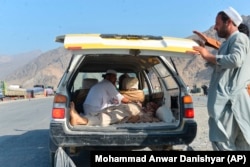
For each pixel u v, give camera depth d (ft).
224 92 13.78
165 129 16.74
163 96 20.53
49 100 118.32
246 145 14.14
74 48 15.23
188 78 341.82
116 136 16.22
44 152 26.00
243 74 13.65
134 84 21.94
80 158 22.29
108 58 21.62
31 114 60.49
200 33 15.99
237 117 13.60
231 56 13.28
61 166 15.96
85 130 16.30
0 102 113.70
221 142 13.96
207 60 13.97
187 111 16.92
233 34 13.98
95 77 24.52
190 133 16.75
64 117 16.24
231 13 14.05
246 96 13.65
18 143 30.09
